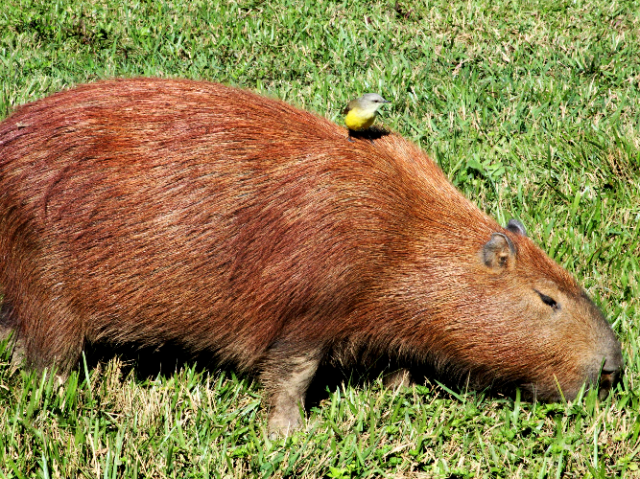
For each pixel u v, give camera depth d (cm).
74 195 473
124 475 456
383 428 502
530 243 521
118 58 932
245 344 500
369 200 487
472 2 1108
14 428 470
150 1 1079
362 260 484
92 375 521
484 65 933
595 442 480
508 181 720
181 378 534
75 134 481
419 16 1079
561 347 501
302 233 476
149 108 494
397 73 891
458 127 788
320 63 941
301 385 511
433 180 530
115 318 493
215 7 1063
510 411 523
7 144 488
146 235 474
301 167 484
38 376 516
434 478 469
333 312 491
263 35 989
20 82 838
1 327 537
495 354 505
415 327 506
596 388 507
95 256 478
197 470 466
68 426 483
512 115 820
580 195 700
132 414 500
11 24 985
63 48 947
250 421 507
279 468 471
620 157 734
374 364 538
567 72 934
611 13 1104
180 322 493
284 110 523
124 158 476
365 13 1077
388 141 536
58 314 494
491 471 474
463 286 496
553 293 500
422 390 532
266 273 478
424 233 500
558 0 1136
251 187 477
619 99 866
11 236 487
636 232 659
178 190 474
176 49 949
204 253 475
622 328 574
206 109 498
